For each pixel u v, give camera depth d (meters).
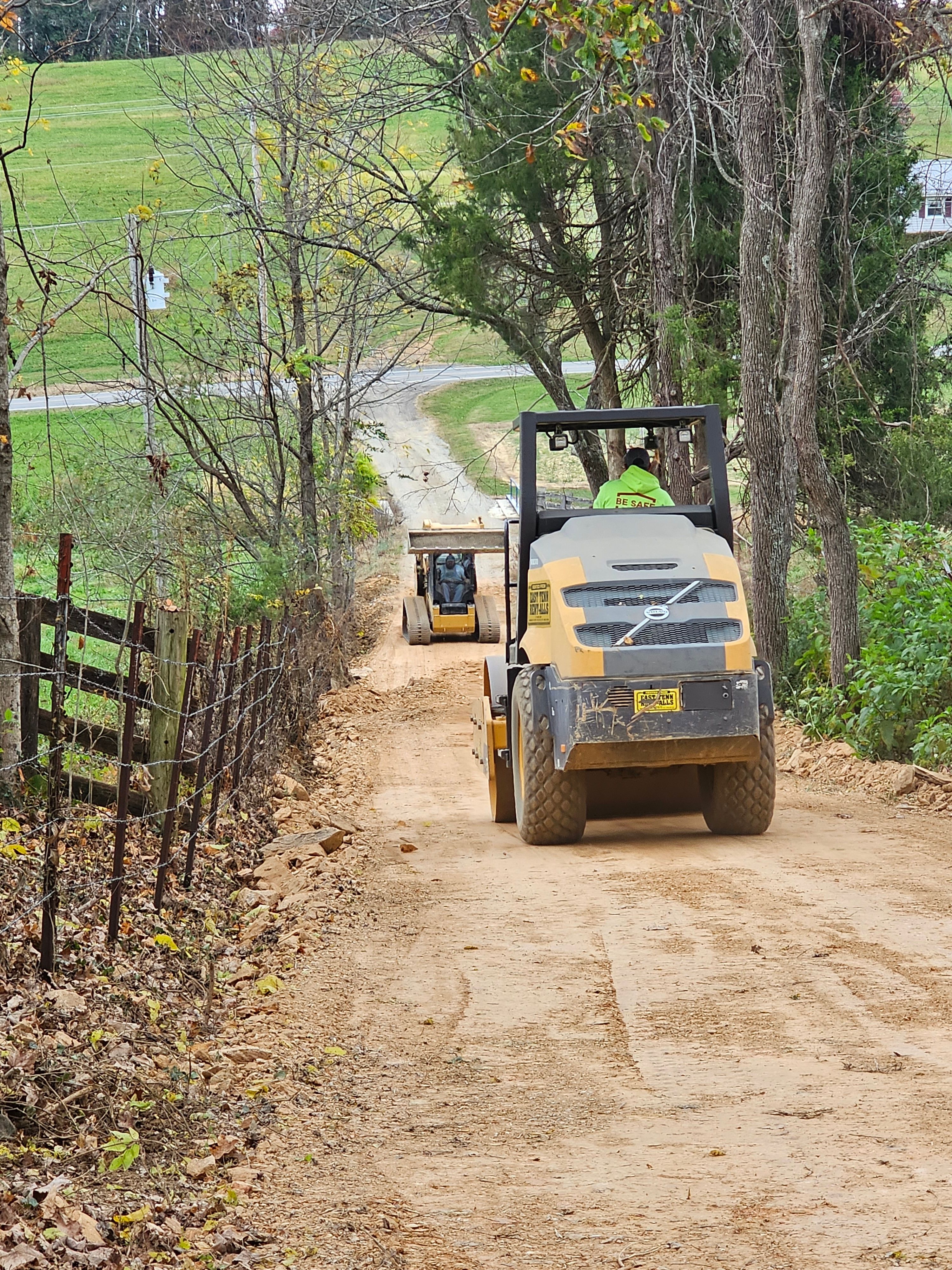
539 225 30.69
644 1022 8.16
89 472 26.08
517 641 15.09
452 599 43.62
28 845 10.68
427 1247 5.27
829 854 13.03
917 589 21.42
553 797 14.01
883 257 28.95
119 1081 6.92
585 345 87.81
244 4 28.78
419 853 14.46
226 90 28.44
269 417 28.20
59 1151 6.09
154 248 26.08
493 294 30.39
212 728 14.78
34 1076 6.68
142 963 9.43
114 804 12.36
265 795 17.14
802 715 22.31
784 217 26.31
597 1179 5.88
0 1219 5.19
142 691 12.80
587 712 13.32
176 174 31.66
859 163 28.56
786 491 24.94
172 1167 6.11
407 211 31.78
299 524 27.50
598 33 14.88
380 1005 8.84
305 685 24.97
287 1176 6.05
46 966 8.35
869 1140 6.14
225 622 15.72
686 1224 5.35
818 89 20.19
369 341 31.86
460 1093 7.14
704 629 13.52
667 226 27.00
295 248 27.47
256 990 9.27
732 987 8.74
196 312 29.84
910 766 17.14
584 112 24.59
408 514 65.00
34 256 19.22
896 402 31.56
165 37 28.97
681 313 26.89
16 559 26.86
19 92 80.69
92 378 53.81
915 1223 5.23
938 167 32.44
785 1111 6.59
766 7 22.12
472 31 29.11
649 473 15.77
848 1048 7.48
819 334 20.73
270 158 28.36
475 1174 6.01
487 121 28.30
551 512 14.97
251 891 12.34
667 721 13.32
